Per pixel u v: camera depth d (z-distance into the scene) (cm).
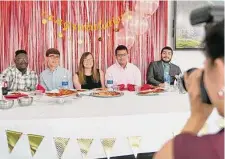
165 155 50
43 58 377
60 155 177
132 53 399
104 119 180
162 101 222
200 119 54
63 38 379
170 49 376
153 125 189
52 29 376
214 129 183
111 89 274
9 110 192
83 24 383
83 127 178
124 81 352
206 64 49
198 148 47
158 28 404
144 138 188
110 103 216
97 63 393
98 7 385
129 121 184
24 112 188
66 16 377
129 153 188
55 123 174
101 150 183
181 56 412
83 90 269
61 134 176
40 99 227
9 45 365
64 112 188
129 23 391
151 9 385
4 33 362
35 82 335
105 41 392
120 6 390
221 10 46
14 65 344
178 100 225
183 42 408
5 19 361
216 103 49
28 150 174
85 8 381
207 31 47
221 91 47
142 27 394
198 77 54
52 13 373
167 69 377
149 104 213
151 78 374
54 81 339
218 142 47
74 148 179
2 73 330
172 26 407
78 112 189
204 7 48
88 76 338
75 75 339
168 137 192
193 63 412
